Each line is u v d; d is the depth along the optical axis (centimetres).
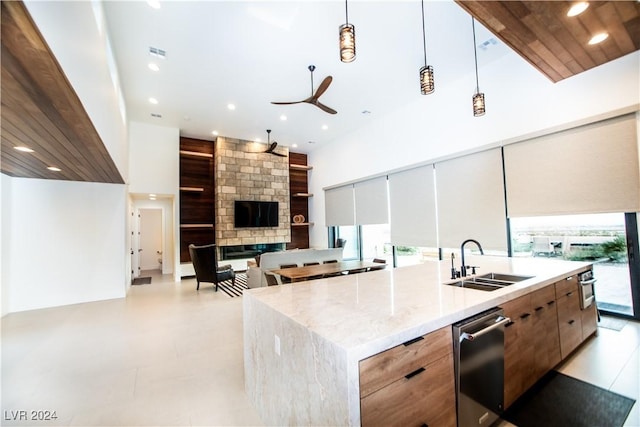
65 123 222
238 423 185
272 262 486
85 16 203
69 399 213
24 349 304
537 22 231
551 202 356
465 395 147
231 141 770
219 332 351
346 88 492
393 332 120
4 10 105
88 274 511
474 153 442
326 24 331
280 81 463
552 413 187
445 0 297
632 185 296
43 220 479
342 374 105
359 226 735
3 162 355
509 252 404
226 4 298
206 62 404
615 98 306
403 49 381
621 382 218
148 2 291
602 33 246
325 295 189
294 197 919
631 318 330
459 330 145
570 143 341
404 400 120
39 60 141
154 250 943
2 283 427
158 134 674
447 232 483
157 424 185
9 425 185
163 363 270
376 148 638
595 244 352
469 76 448
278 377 161
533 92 372
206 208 792
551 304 232
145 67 411
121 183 534
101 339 330
